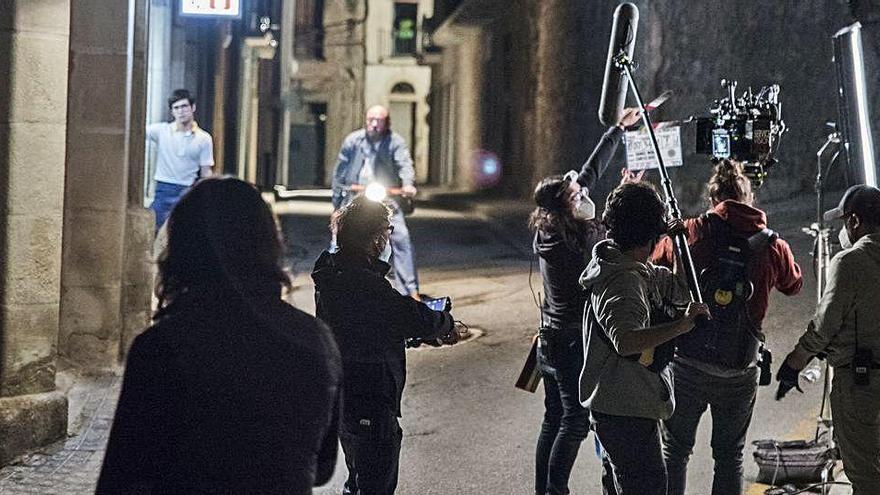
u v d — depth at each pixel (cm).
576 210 637
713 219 578
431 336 556
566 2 2773
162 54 1856
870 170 689
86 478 711
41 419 763
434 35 4650
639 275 505
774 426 831
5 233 755
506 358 1077
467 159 4331
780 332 1112
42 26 754
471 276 1596
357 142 1313
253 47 3077
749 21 1908
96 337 980
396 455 558
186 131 1320
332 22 5912
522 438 829
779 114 622
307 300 1330
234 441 325
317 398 339
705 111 1944
